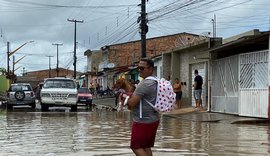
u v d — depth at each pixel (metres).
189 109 25.25
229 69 21.81
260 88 18.77
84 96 34.69
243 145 11.56
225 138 13.01
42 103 27.89
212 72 23.89
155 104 6.79
